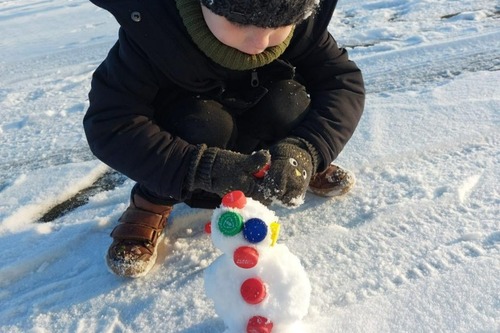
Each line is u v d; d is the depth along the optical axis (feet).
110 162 4.26
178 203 5.24
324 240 4.66
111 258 4.50
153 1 4.03
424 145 5.86
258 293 3.17
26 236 5.20
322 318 3.80
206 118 4.46
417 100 6.84
